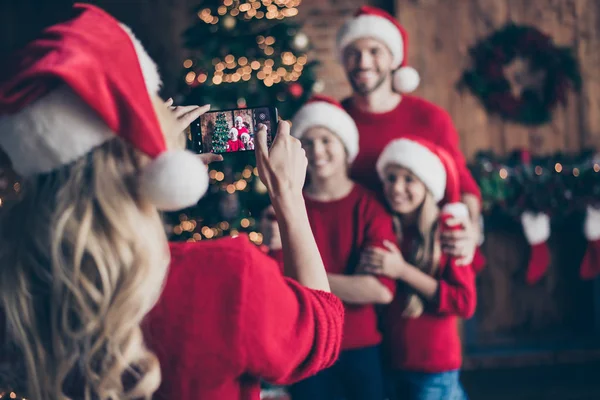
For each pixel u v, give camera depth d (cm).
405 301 264
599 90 504
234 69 401
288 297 93
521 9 499
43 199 84
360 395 263
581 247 500
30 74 79
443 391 264
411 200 272
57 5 517
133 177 85
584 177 472
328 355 95
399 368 267
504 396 422
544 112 493
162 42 513
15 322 84
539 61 495
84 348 81
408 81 313
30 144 82
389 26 318
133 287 80
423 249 269
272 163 105
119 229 81
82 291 81
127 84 83
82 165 84
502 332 502
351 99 326
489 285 502
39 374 84
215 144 132
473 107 495
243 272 88
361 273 263
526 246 501
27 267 84
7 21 516
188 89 407
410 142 277
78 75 79
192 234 388
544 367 479
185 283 87
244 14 407
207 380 87
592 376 457
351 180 288
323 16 507
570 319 504
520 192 470
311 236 106
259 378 95
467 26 495
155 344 86
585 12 504
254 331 87
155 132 83
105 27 87
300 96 396
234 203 384
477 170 469
